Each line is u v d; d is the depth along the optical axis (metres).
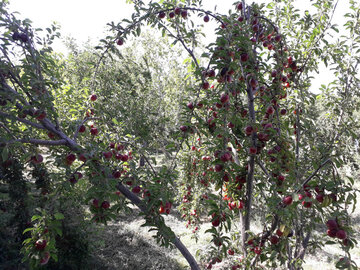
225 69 2.03
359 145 2.96
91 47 11.95
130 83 10.70
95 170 2.01
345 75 3.18
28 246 1.91
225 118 1.97
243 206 2.66
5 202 5.77
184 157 4.68
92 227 6.02
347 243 1.59
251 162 2.48
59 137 2.43
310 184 1.81
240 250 3.06
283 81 2.56
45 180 4.66
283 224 2.20
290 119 2.95
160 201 2.11
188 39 3.02
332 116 3.36
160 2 2.69
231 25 2.19
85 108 2.92
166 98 13.62
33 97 2.23
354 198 1.60
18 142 1.97
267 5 3.29
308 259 6.03
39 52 2.30
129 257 5.93
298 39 3.16
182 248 2.54
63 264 4.86
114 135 2.88
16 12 2.15
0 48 2.07
